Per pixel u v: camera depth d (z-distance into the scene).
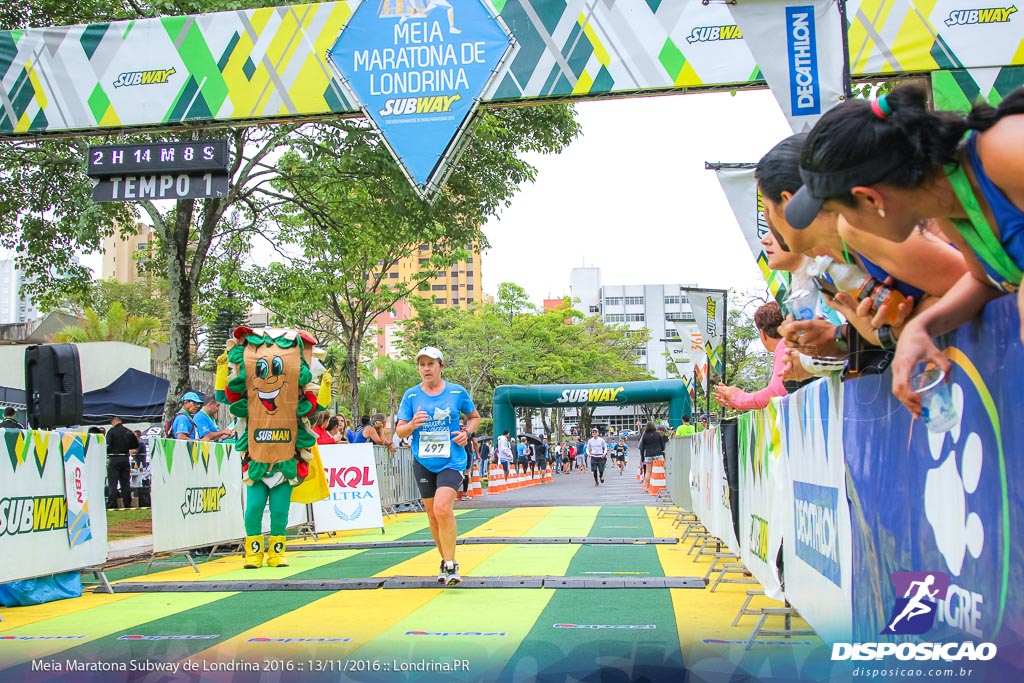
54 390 8.05
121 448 18.03
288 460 8.52
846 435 3.31
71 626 5.32
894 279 2.85
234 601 6.23
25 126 10.60
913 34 9.13
